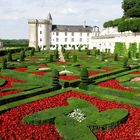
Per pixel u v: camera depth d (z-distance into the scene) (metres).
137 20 83.38
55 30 155.75
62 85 28.06
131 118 17.72
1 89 25.62
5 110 18.45
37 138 14.13
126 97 24.00
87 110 19.00
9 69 40.28
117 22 111.44
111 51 101.31
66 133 14.55
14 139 13.85
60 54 88.06
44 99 21.86
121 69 38.62
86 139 13.84
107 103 21.06
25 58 64.06
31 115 17.44
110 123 15.88
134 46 79.44
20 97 22.17
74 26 160.88
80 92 24.41
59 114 17.78
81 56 71.12
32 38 151.50
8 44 142.38
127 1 106.94
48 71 39.47
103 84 28.72
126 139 14.25
